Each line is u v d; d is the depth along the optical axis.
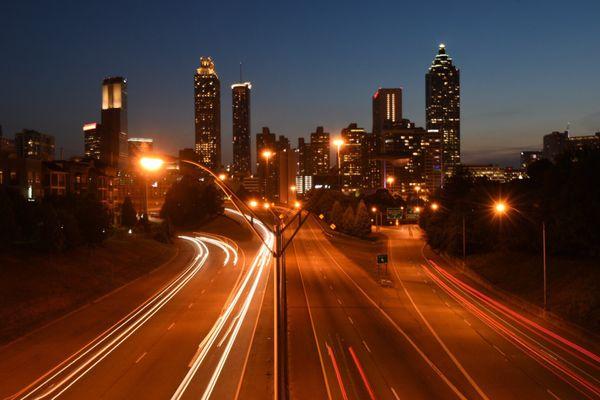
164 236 110.69
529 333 42.41
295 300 57.03
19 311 46.56
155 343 39.56
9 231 61.53
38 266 60.16
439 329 43.62
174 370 33.03
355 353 36.31
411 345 38.53
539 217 66.44
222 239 126.88
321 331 42.84
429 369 32.81
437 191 126.69
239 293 61.66
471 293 61.97
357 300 56.97
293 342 39.47
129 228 115.69
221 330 43.56
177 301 56.69
